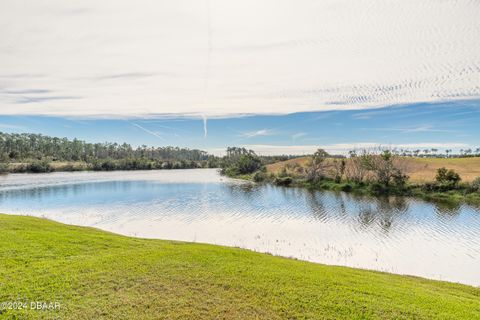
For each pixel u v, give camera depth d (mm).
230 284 7496
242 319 5945
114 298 6602
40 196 35719
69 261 8742
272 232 19812
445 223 22422
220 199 34281
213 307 6363
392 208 28656
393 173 40906
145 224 21797
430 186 37312
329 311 6355
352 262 14461
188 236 18781
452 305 6961
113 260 8945
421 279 10453
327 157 53250
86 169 89438
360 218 24125
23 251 9359
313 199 34469
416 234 19406
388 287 8039
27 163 79688
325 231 20109
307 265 9984
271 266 9141
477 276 12906
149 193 39188
